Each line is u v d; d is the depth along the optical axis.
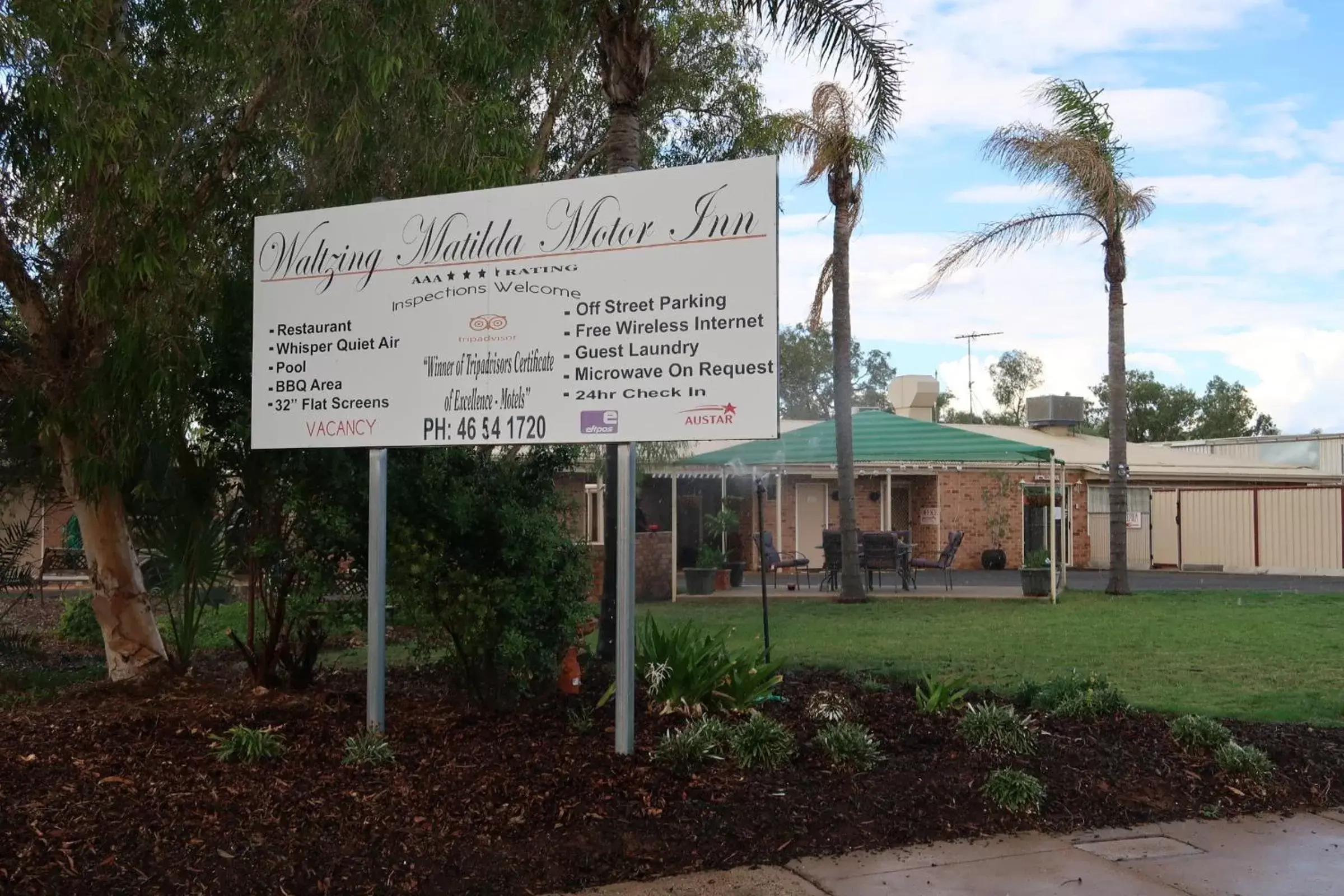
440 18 9.26
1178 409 63.28
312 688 8.88
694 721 7.16
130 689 8.63
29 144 8.56
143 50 9.27
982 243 20.03
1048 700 8.27
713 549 22.20
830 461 20.89
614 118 10.95
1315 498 28.80
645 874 5.28
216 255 8.86
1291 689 9.95
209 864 5.02
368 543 7.55
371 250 7.32
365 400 7.29
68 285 8.51
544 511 7.71
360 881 4.98
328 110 8.75
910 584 23.20
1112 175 19.73
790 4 11.91
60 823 5.32
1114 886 5.25
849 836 5.77
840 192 18.78
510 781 6.02
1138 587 23.50
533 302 6.88
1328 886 5.29
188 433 8.80
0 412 9.26
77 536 15.50
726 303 6.46
